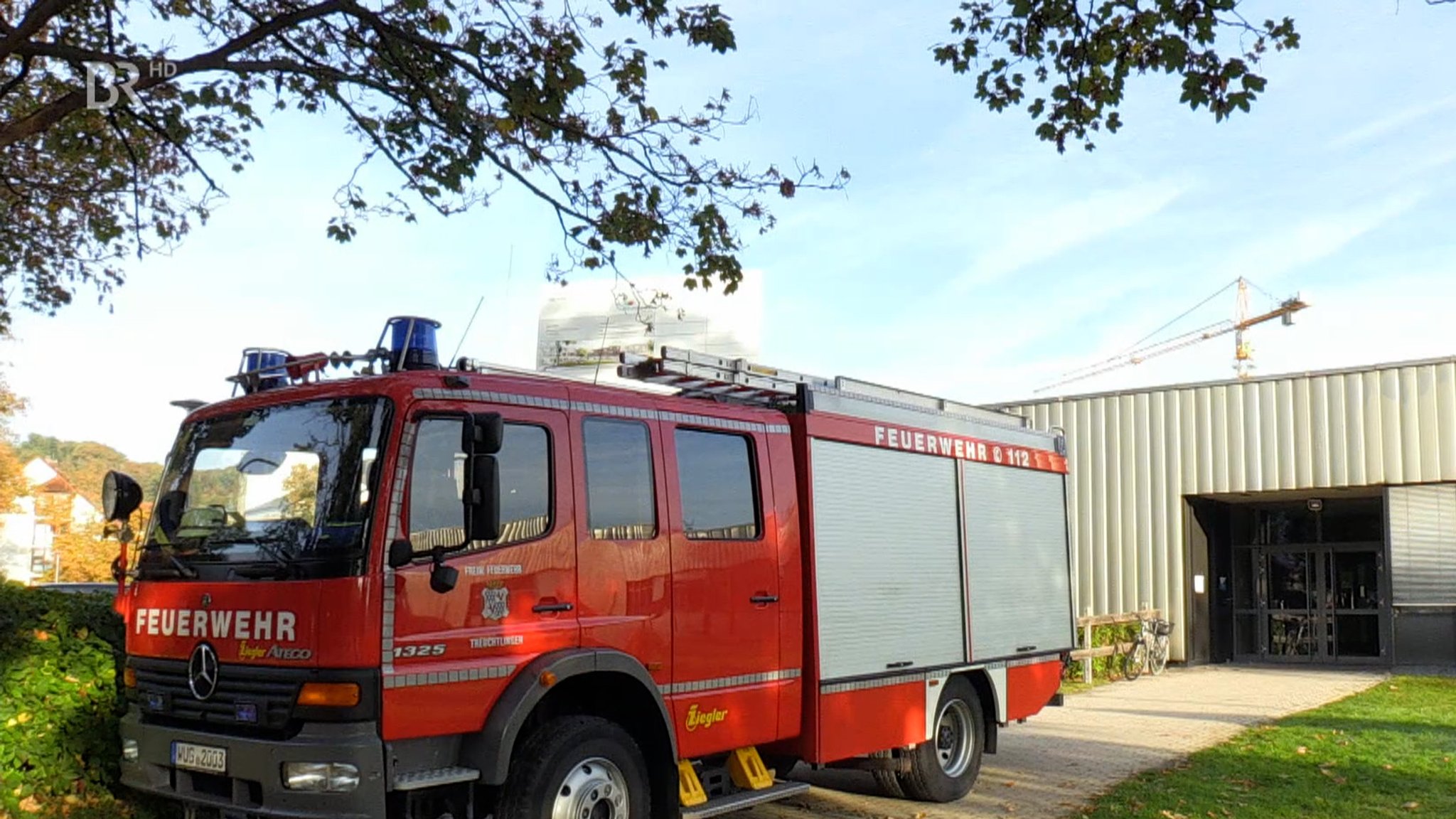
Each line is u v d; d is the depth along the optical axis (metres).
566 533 6.12
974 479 9.45
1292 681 19.67
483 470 5.39
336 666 5.20
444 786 5.64
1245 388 22.72
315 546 5.42
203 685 5.62
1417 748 11.56
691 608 6.72
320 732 5.19
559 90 8.50
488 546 5.77
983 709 9.48
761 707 7.12
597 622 6.20
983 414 9.79
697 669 6.71
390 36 8.75
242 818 5.41
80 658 7.00
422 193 9.31
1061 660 10.45
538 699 5.75
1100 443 24.17
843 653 7.76
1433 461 20.73
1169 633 21.89
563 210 8.99
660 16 8.32
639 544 6.48
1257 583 25.69
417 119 9.05
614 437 6.51
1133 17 7.92
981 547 9.41
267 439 5.90
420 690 5.37
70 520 27.16
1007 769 10.45
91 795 6.84
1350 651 24.23
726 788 7.08
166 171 10.92
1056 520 10.63
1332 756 11.01
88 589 12.24
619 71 8.72
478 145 8.69
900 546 8.45
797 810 8.63
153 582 6.04
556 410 6.23
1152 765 10.62
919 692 8.50
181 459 6.29
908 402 9.00
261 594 5.47
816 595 7.59
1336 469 21.62
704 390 7.86
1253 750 11.41
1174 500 23.23
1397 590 21.48
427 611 5.46
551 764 5.82
